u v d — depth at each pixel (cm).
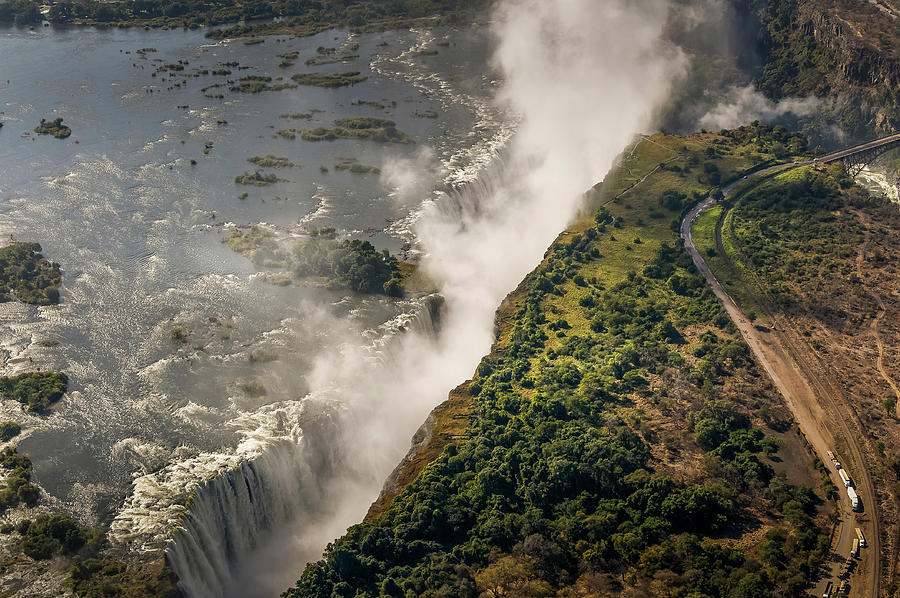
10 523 17350
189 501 17762
